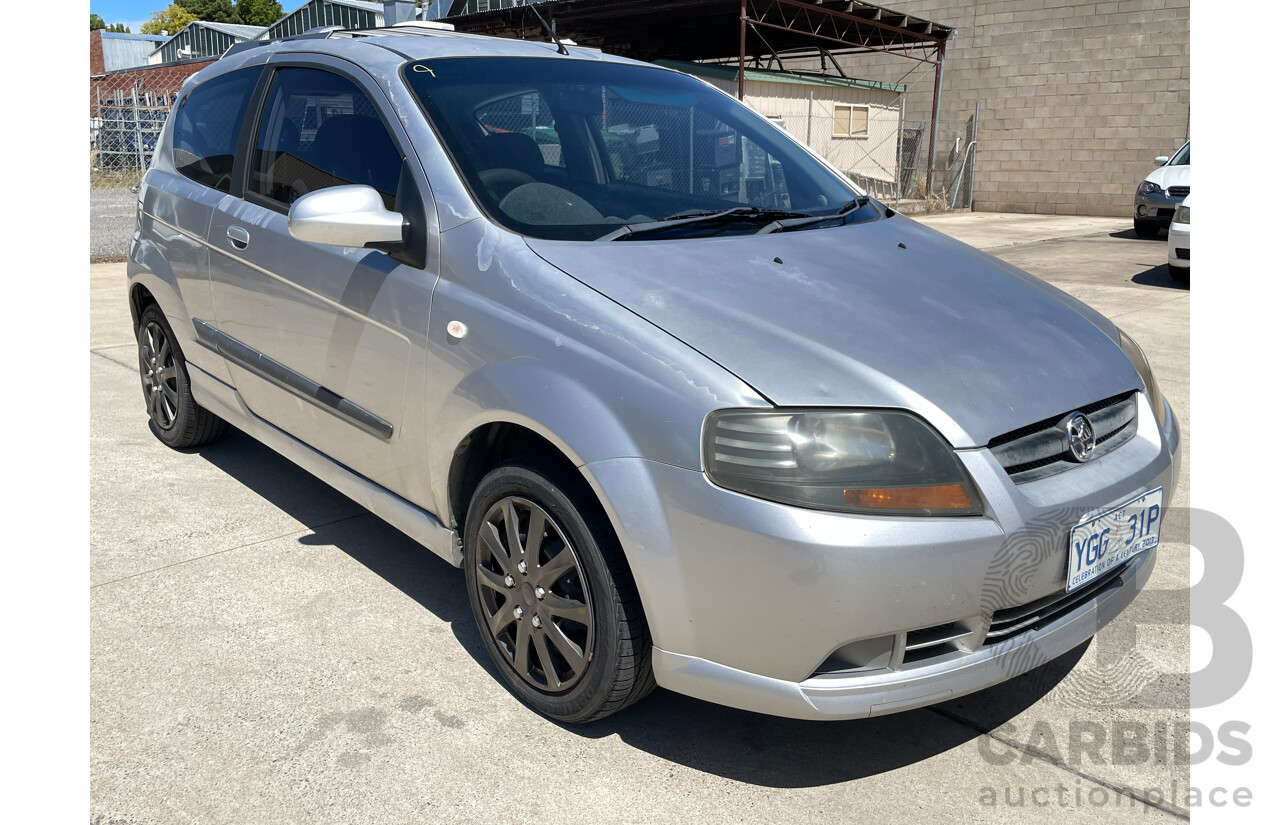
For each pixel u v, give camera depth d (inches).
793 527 74.3
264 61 137.1
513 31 689.0
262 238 123.8
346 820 79.9
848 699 77.6
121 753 87.4
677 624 81.1
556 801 82.8
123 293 315.9
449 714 94.5
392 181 107.2
